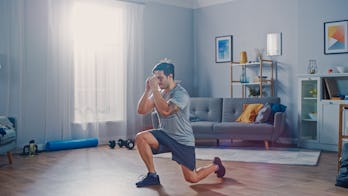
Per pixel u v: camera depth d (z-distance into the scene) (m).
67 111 5.98
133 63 6.73
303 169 4.16
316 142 5.74
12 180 3.72
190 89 7.77
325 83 5.71
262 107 6.09
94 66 6.29
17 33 5.48
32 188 3.39
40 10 5.72
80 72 6.14
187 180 3.42
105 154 5.34
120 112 6.63
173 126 3.32
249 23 6.98
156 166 4.38
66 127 5.98
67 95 5.98
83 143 5.95
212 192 3.21
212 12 7.57
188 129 3.36
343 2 5.70
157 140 3.38
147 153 3.40
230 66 7.26
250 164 4.47
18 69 5.50
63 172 4.09
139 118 6.87
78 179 3.75
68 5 5.93
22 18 5.55
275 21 6.60
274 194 3.14
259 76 6.63
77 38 6.12
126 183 3.56
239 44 7.14
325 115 5.63
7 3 5.40
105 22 6.41
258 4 6.84
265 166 4.34
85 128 6.18
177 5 7.61
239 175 3.87
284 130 6.48
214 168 3.62
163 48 7.39
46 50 5.79
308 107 6.03
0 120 4.46
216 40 7.50
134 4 6.73
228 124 5.85
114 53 6.54
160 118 3.41
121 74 6.62
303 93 5.98
